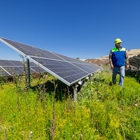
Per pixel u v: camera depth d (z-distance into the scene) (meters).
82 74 8.40
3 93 6.83
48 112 4.47
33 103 5.28
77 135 3.53
